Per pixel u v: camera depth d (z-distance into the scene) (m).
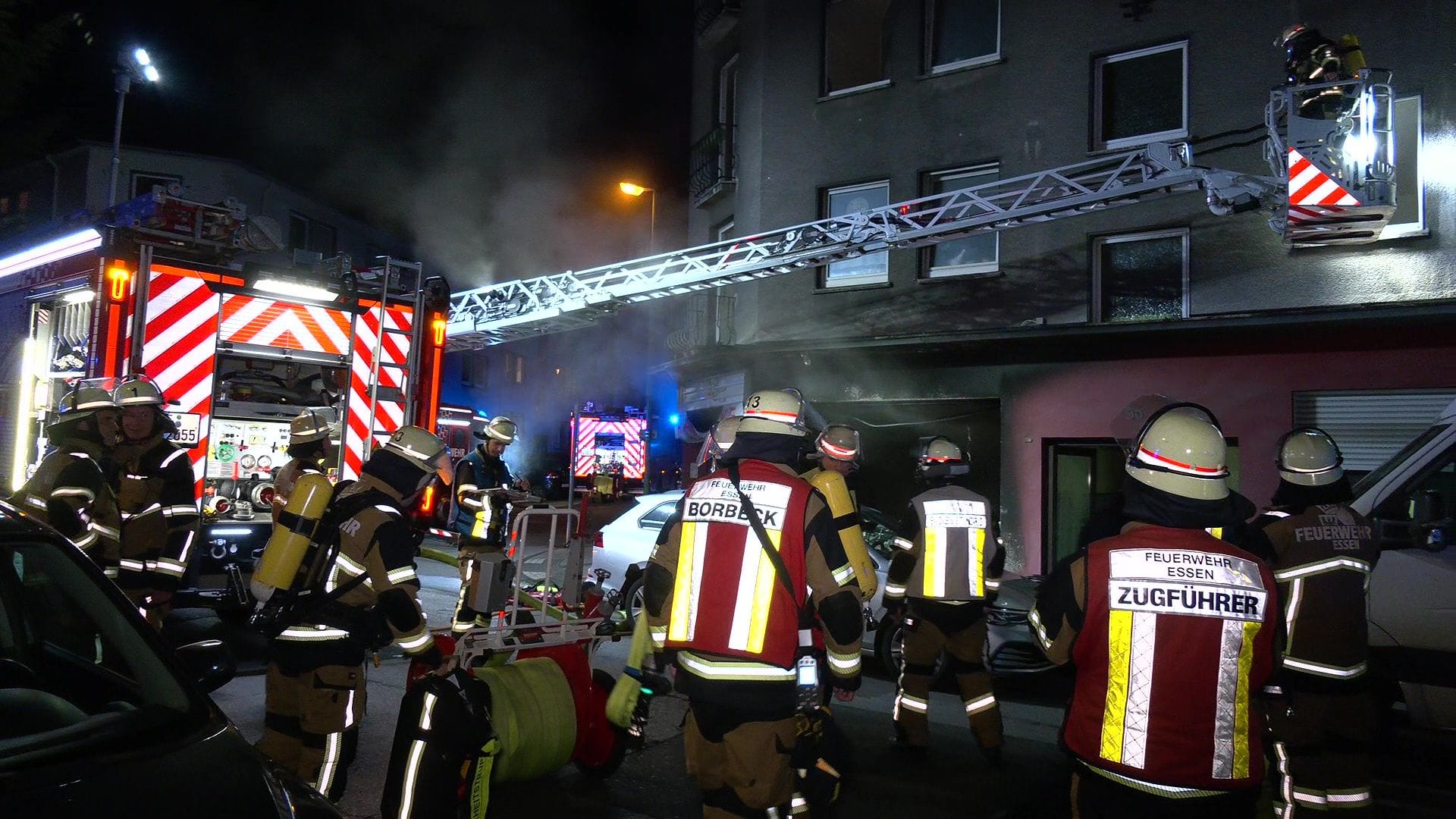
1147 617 2.33
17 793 2.01
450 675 3.72
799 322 14.23
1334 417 10.34
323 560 3.52
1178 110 11.80
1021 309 12.52
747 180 15.32
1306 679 3.63
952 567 5.29
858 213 10.10
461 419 18.88
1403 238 10.23
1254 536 3.69
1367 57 10.52
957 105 13.23
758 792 2.98
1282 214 8.11
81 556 2.79
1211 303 11.30
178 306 6.80
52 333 7.28
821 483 4.39
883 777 5.15
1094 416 11.69
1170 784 2.28
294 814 2.26
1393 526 5.57
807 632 3.83
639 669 3.80
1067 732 2.48
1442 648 5.37
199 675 2.94
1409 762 5.81
